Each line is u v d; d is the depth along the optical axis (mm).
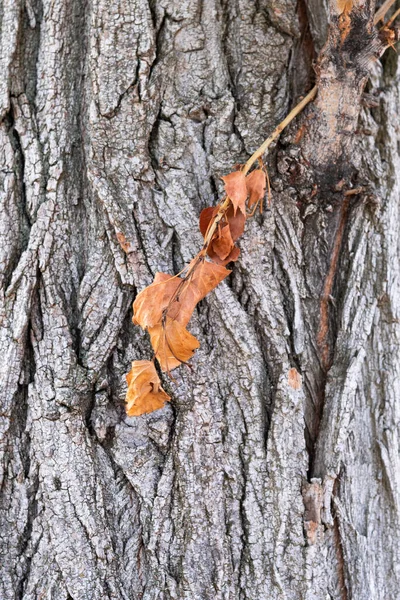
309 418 1089
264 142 1030
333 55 1016
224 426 1059
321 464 1071
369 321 1106
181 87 1084
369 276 1119
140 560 1051
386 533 1100
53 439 1046
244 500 1051
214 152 1078
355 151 1093
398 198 1136
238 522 1051
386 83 1152
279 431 1055
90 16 1090
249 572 1043
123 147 1070
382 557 1093
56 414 1046
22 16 1104
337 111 1042
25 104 1099
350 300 1106
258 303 1068
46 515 1045
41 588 1039
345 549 1077
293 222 1094
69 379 1050
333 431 1073
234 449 1057
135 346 1064
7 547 1047
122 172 1069
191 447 1051
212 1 1088
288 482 1049
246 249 1072
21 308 1062
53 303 1064
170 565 1046
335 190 1093
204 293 1012
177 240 1066
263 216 1080
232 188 1004
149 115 1075
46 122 1094
